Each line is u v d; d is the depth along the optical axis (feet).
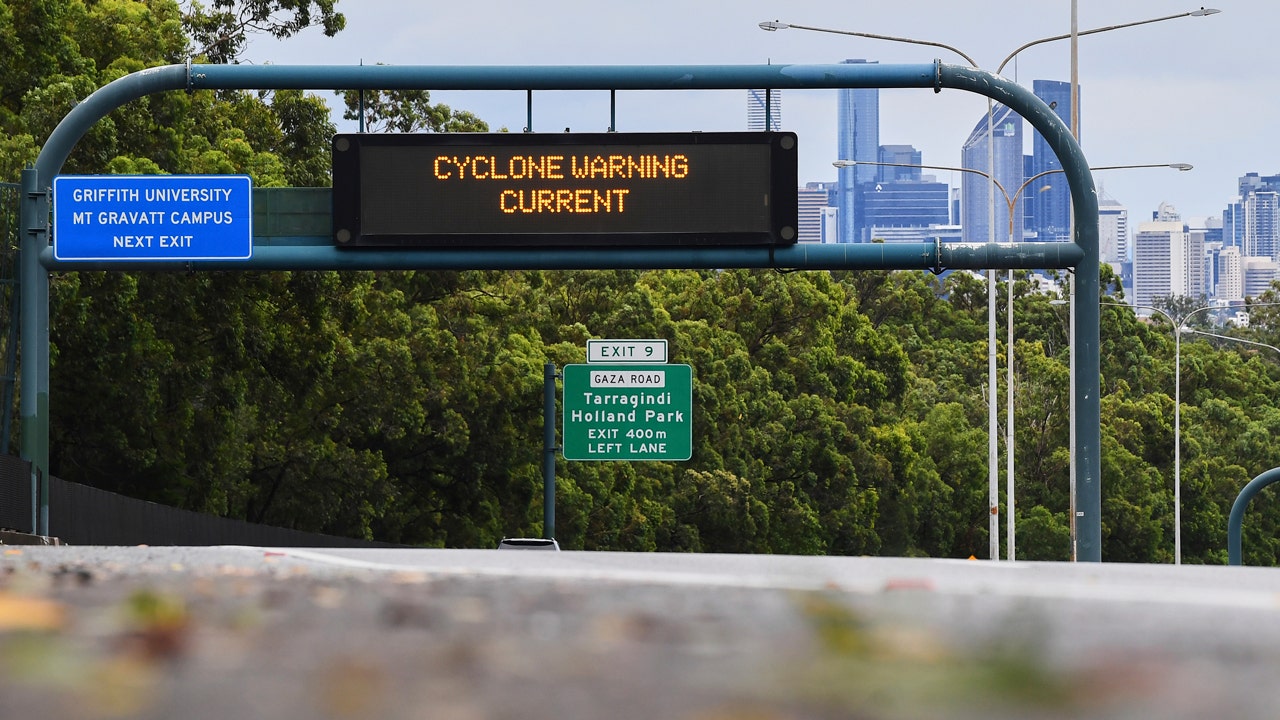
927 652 38.58
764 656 37.76
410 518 455.63
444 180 182.91
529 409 453.99
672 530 536.42
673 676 34.27
